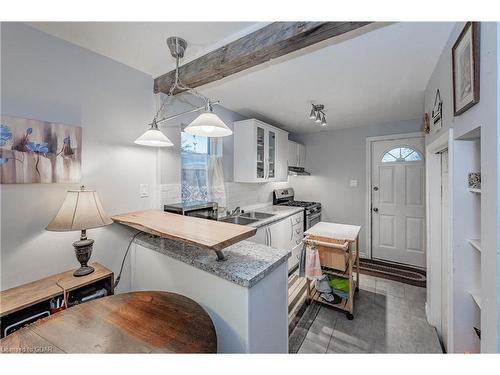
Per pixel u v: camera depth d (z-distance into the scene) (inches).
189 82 72.4
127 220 60.9
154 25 53.8
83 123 63.5
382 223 142.9
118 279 71.6
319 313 87.6
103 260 69.0
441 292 76.8
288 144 144.9
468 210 51.9
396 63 68.2
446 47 57.7
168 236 48.2
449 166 53.7
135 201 76.7
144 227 54.6
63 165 59.1
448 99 56.2
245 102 103.8
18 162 51.9
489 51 34.4
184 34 57.0
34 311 50.2
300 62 67.9
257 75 76.9
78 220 53.6
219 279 47.7
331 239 85.0
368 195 145.7
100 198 67.6
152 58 69.1
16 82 51.9
